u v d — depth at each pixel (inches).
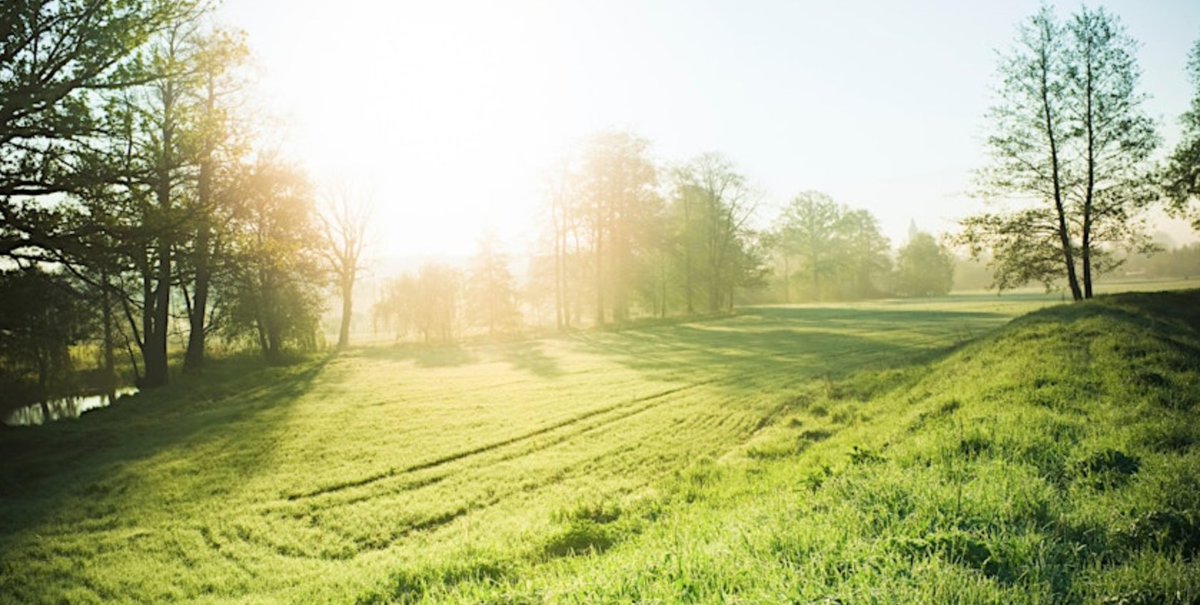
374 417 815.7
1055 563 167.3
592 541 321.7
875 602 138.3
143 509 483.5
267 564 379.2
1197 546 182.1
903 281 4224.9
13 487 549.6
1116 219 1195.9
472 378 1177.4
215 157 869.2
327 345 2028.8
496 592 194.2
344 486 537.6
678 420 729.6
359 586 318.0
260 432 740.0
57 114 688.4
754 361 1210.6
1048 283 1284.4
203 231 842.2
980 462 288.4
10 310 916.0
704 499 410.9
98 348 1294.3
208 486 539.2
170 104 1062.4
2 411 1020.5
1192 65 1154.0
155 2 743.1
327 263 1975.9
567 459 591.5
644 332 2005.4
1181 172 1140.5
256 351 1576.0
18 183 692.1
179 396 1001.5
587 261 2524.6
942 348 1163.9
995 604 139.6
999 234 1279.5
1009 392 487.8
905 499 234.1
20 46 674.2
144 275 1005.8
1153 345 585.3
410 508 472.7
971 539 175.9
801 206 3671.3
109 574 368.8
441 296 2480.3
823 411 709.9
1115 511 204.4
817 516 226.1
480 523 432.1
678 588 155.5
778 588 147.9
